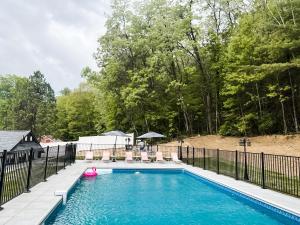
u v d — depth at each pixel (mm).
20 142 21844
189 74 35219
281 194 9367
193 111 36281
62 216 8055
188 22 32719
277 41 23406
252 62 26516
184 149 25906
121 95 33438
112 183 14000
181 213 8453
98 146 30172
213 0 32906
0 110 62500
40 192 9664
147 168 18094
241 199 9977
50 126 55969
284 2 23219
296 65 21625
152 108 34969
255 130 29266
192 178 15750
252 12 30453
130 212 8547
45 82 62594
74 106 55750
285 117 26844
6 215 6742
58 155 15133
